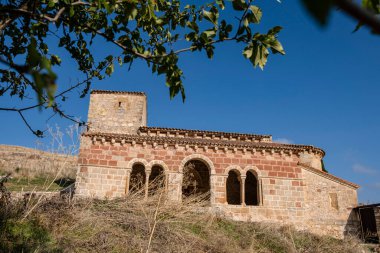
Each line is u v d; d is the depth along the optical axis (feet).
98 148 70.95
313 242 58.70
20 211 35.83
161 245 38.88
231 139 94.58
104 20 16.11
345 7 2.73
